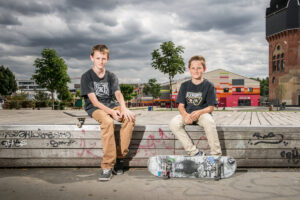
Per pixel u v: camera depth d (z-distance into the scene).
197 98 3.04
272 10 48.59
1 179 2.73
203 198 2.23
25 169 3.13
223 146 3.15
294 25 44.16
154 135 3.18
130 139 3.08
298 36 44.22
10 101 23.88
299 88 44.69
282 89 46.12
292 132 3.14
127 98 64.38
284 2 45.50
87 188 2.47
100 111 2.86
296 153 3.14
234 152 3.15
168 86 59.12
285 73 46.03
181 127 2.95
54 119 7.86
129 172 3.04
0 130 3.09
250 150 3.15
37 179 2.74
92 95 2.91
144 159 3.19
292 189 2.46
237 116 10.31
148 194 2.32
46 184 2.58
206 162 2.82
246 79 49.59
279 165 3.16
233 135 3.14
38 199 2.17
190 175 2.82
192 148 2.91
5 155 3.11
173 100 50.25
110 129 2.73
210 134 2.84
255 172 3.04
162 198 2.23
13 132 3.10
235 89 49.56
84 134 3.14
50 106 26.98
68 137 3.13
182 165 2.83
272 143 3.15
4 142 3.10
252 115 11.27
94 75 3.04
